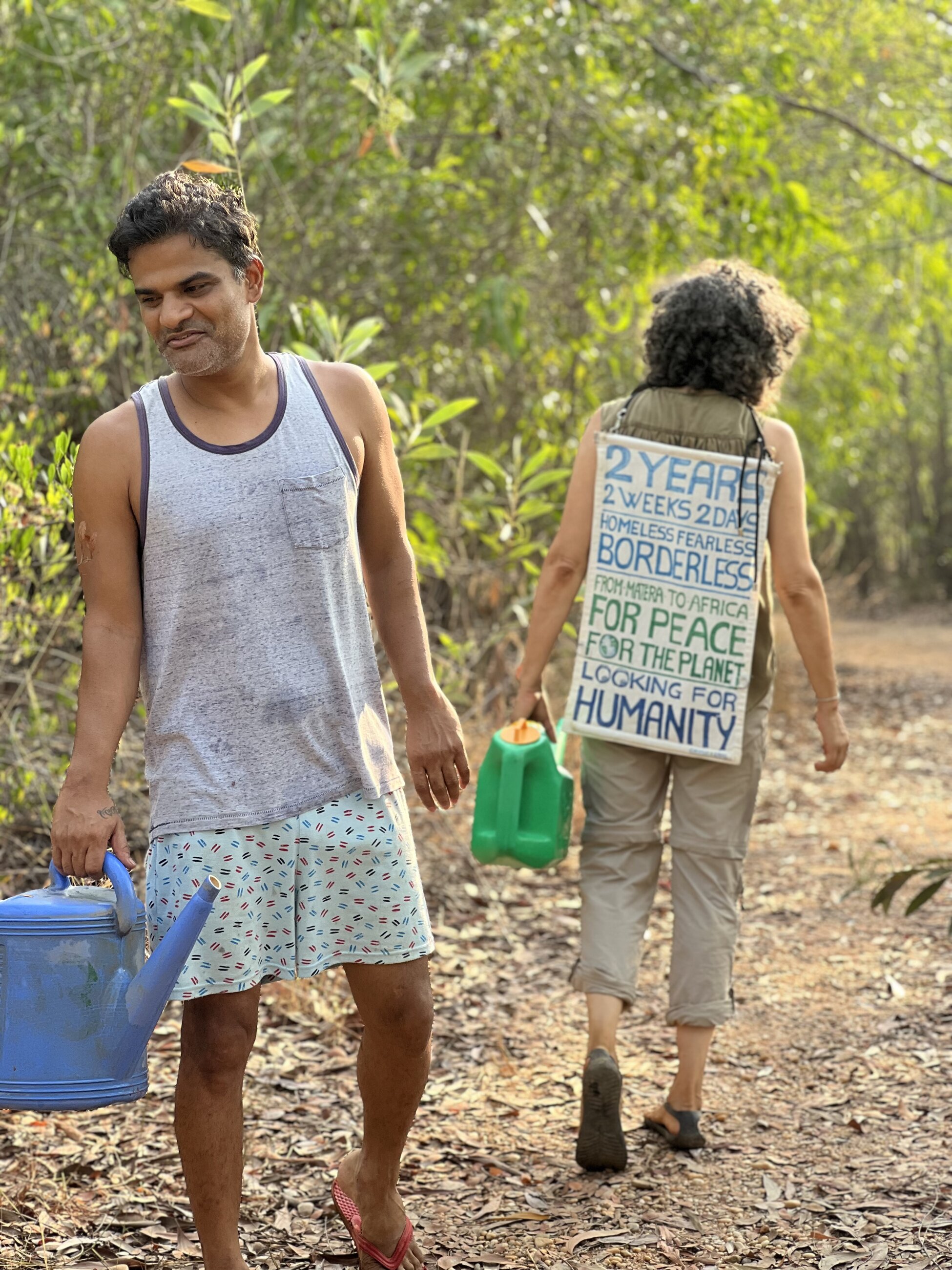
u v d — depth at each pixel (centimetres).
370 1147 278
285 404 251
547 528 785
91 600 246
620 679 360
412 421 611
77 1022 233
